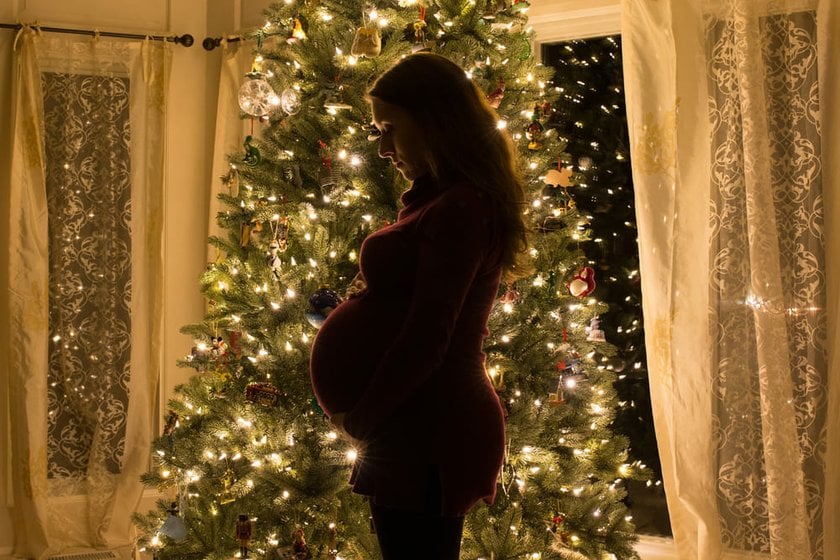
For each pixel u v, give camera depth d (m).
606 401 3.02
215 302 3.26
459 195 1.54
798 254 2.71
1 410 3.92
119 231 4.04
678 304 2.90
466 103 1.62
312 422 2.63
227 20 4.21
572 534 2.76
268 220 2.99
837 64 2.65
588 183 3.50
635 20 3.04
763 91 2.69
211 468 2.85
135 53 4.05
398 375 1.46
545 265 2.84
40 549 3.90
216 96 4.25
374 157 2.68
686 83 2.88
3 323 3.92
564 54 3.56
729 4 2.79
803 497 2.64
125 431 4.04
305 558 2.50
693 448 2.87
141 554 3.88
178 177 4.24
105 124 4.00
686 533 3.01
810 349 2.68
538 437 2.73
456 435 1.56
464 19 2.70
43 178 3.88
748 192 2.70
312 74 2.75
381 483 1.58
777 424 2.65
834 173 2.66
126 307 4.05
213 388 2.99
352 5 2.75
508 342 2.71
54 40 3.92
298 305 2.65
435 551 1.60
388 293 1.60
